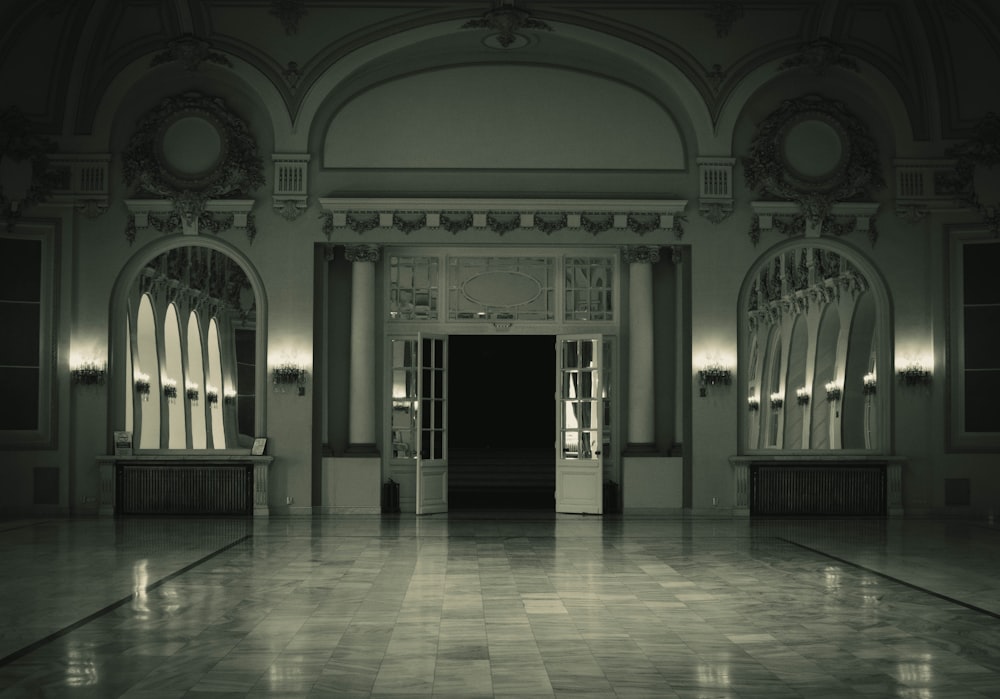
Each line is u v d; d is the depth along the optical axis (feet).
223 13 58.44
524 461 86.22
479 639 25.82
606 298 63.05
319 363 60.23
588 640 25.75
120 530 51.16
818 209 59.98
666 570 38.09
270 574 36.83
